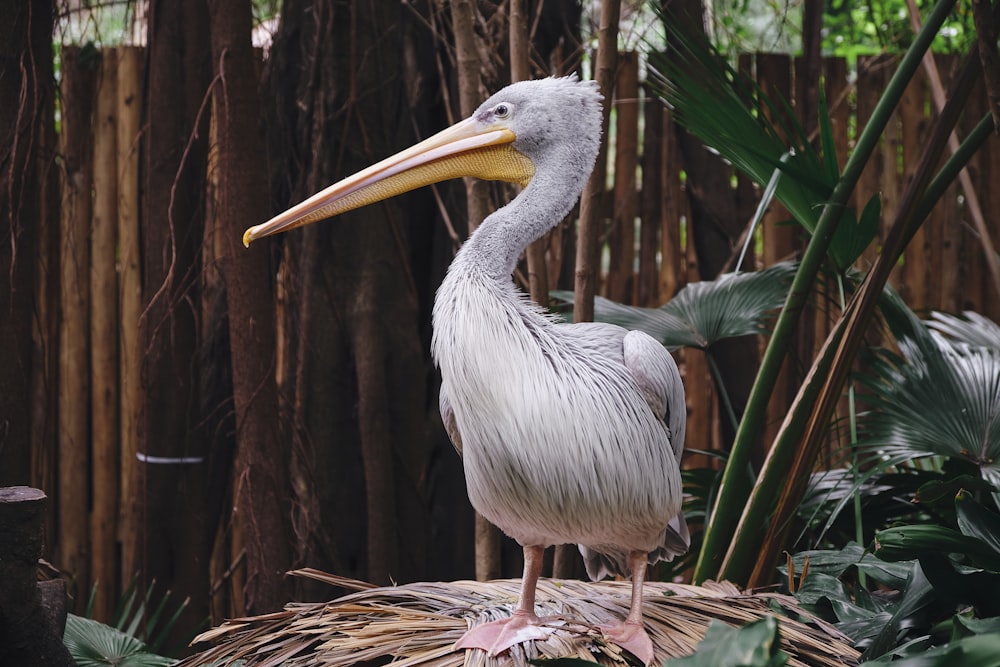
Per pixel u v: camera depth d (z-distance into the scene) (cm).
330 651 208
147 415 373
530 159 224
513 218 212
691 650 204
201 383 381
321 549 360
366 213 359
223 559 418
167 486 377
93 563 455
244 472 310
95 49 431
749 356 402
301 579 359
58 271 433
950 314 348
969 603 223
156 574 381
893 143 477
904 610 234
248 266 304
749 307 339
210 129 376
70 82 428
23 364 333
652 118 457
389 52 357
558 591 243
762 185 281
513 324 200
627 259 465
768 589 259
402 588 245
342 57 353
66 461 450
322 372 360
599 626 210
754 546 274
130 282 440
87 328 446
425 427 370
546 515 202
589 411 198
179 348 372
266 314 308
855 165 263
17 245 329
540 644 202
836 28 576
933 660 171
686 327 340
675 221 461
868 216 275
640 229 465
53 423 446
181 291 368
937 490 246
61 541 454
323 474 361
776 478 269
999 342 326
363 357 356
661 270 466
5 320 328
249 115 302
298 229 368
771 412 460
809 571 270
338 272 359
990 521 234
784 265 352
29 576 203
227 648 229
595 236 282
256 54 386
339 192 226
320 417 360
